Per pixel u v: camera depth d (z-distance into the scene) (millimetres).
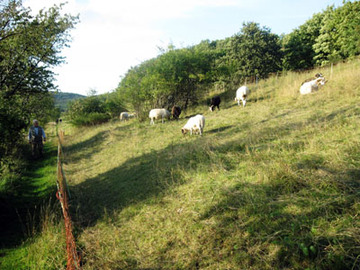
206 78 16656
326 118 7008
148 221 4715
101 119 24453
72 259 3682
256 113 10875
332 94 9930
